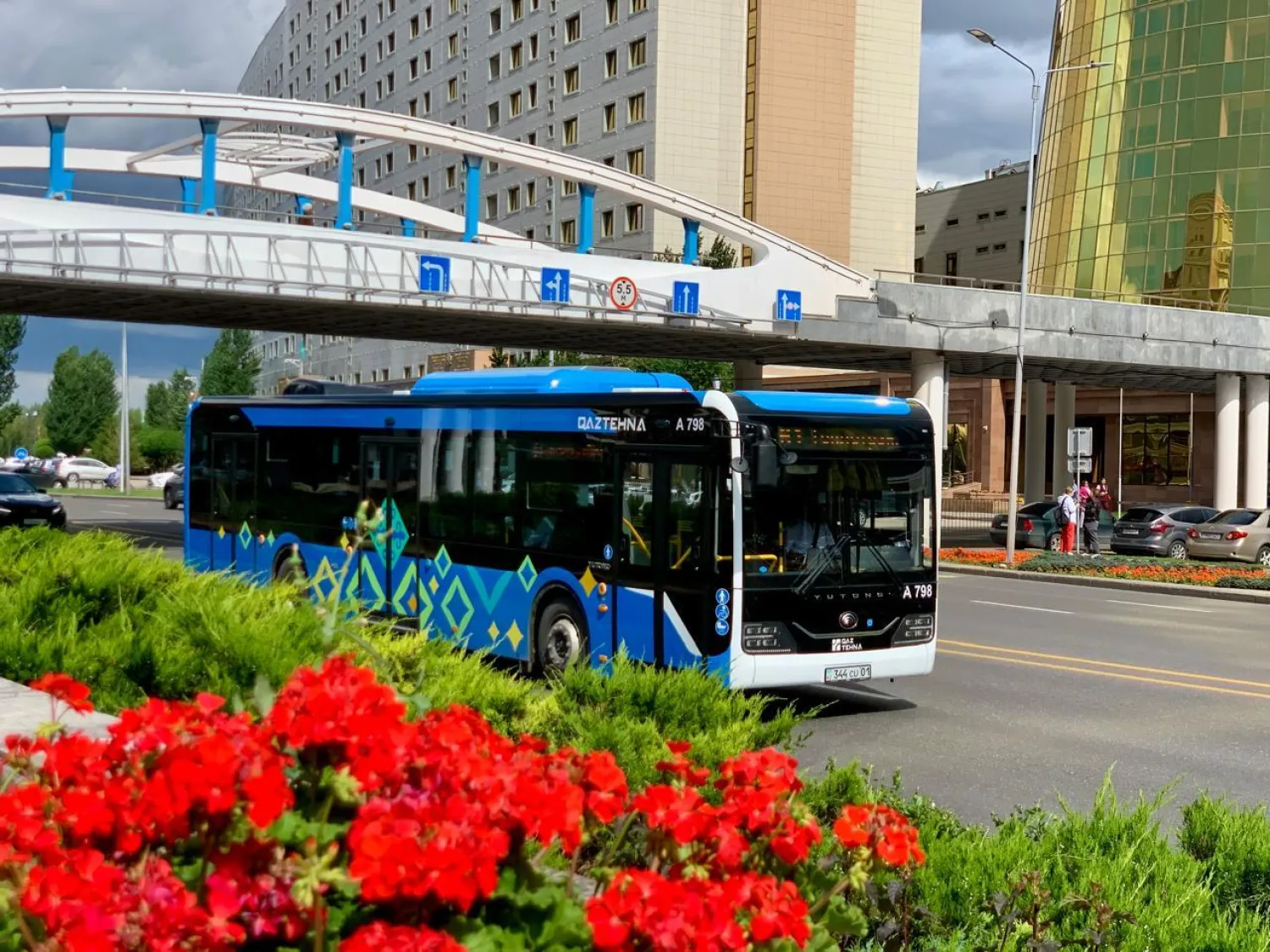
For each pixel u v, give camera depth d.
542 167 38.66
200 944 2.10
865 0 75.44
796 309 34.84
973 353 35.72
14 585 9.41
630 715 6.50
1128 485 68.50
